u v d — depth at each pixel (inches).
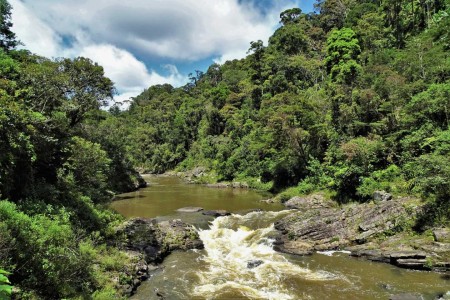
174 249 792.9
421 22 1915.6
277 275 629.6
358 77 1596.9
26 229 431.8
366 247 745.0
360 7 2632.9
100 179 1051.3
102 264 580.1
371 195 1015.6
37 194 625.9
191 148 3270.2
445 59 1230.9
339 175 1151.6
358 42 2159.2
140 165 3607.3
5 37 1103.6
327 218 877.2
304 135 1498.5
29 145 564.4
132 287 569.0
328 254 746.2
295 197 1323.8
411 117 1090.7
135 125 4229.8
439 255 637.3
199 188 1995.6
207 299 534.3
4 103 536.4
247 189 1884.8
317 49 2982.3
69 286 453.7
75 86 948.6
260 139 1905.8
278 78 2519.7
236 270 663.8
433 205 754.8
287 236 842.2
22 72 770.8
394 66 1440.7
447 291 533.0
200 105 3705.7
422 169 809.5
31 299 390.3
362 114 1396.4
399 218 780.6
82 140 978.1
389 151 1122.7
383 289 553.6
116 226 811.4
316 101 1728.6
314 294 545.3
